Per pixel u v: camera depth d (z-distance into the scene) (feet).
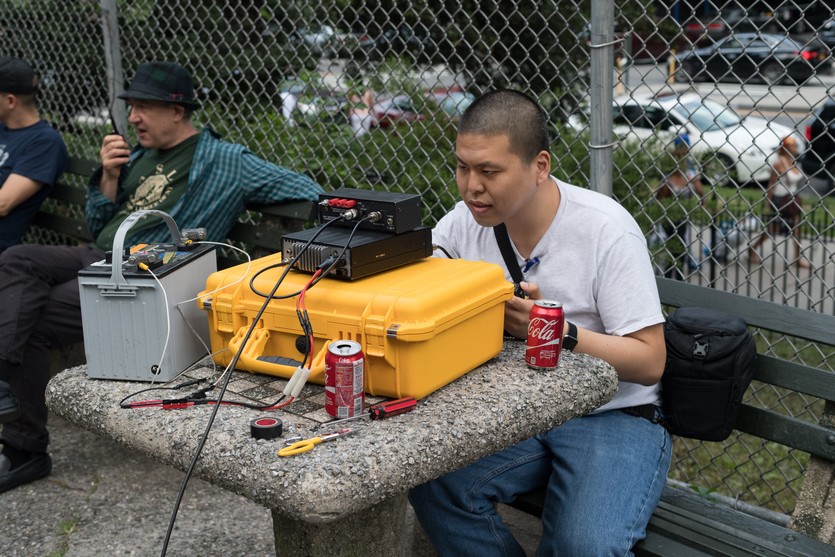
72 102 17.11
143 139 11.94
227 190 11.57
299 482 5.46
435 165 13.01
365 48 14.42
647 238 12.67
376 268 6.89
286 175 11.56
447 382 6.71
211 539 10.25
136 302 6.97
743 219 10.01
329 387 6.23
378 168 13.43
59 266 11.38
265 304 6.72
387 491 5.66
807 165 20.72
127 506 10.96
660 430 8.15
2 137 13.75
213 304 7.06
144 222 11.72
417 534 10.14
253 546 10.12
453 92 14.28
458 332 6.70
